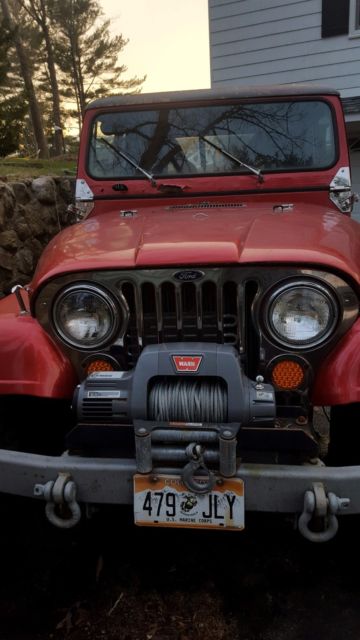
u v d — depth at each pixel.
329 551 2.38
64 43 34.09
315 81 9.12
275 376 1.91
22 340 2.02
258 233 2.08
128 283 1.94
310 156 3.00
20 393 1.99
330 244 1.98
